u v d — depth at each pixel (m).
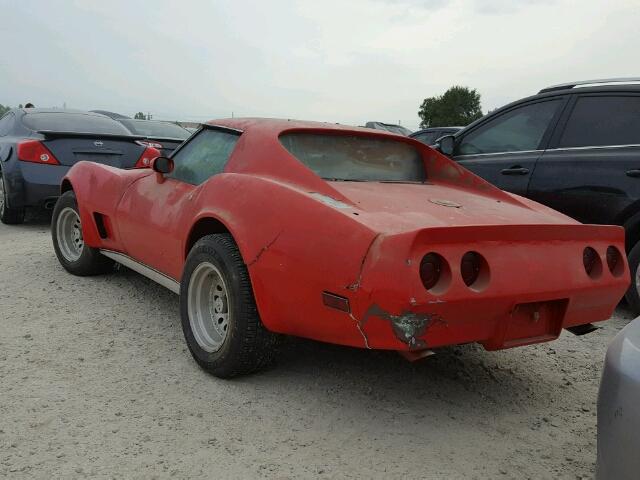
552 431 2.89
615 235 3.09
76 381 3.18
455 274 2.46
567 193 4.98
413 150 4.04
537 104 5.48
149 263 4.19
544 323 2.89
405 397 3.16
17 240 6.88
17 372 3.26
